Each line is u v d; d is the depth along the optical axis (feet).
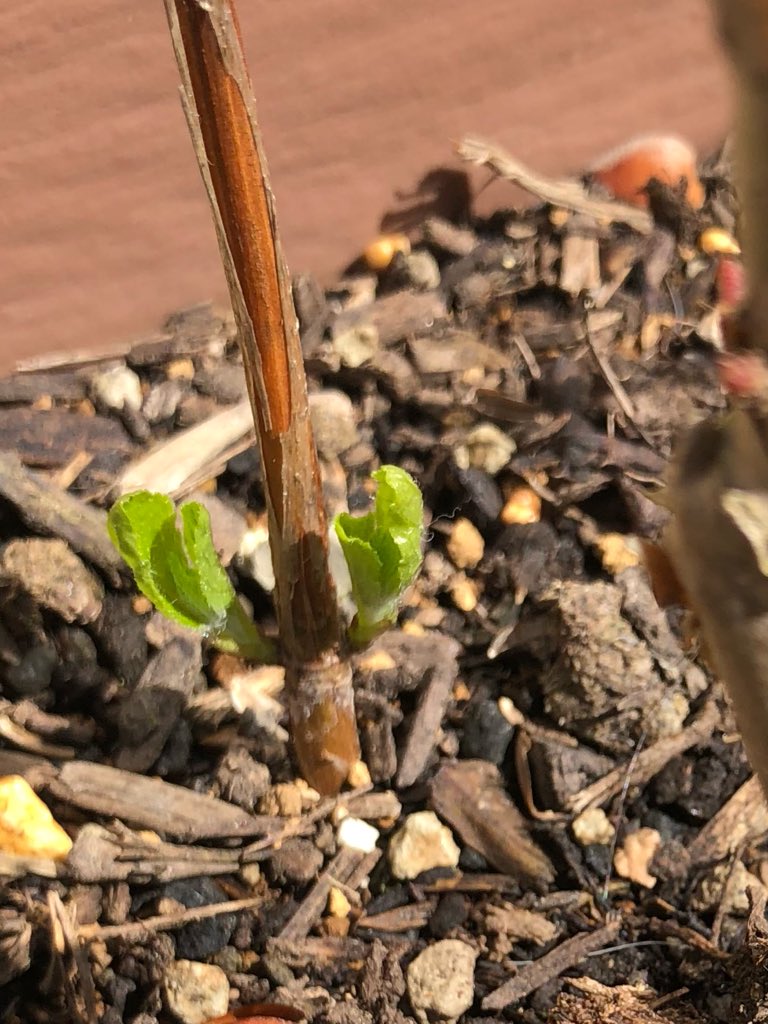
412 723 0.47
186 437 0.52
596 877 0.45
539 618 0.50
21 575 0.47
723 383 0.25
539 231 0.59
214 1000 0.42
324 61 0.52
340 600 0.45
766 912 0.44
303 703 0.42
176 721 0.47
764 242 0.22
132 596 0.49
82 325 0.54
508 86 0.56
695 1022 0.42
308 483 0.36
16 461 0.50
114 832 0.44
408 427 0.54
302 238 0.56
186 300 0.56
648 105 0.59
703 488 0.26
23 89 0.48
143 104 0.50
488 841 0.46
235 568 0.50
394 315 0.56
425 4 0.52
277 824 0.45
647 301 0.58
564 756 0.47
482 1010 0.43
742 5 0.19
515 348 0.56
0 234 0.51
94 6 0.47
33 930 0.42
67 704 0.48
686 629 0.33
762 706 0.29
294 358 0.33
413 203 0.57
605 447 0.53
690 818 0.46
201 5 0.27
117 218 0.52
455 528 0.52
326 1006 0.43
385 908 0.45
